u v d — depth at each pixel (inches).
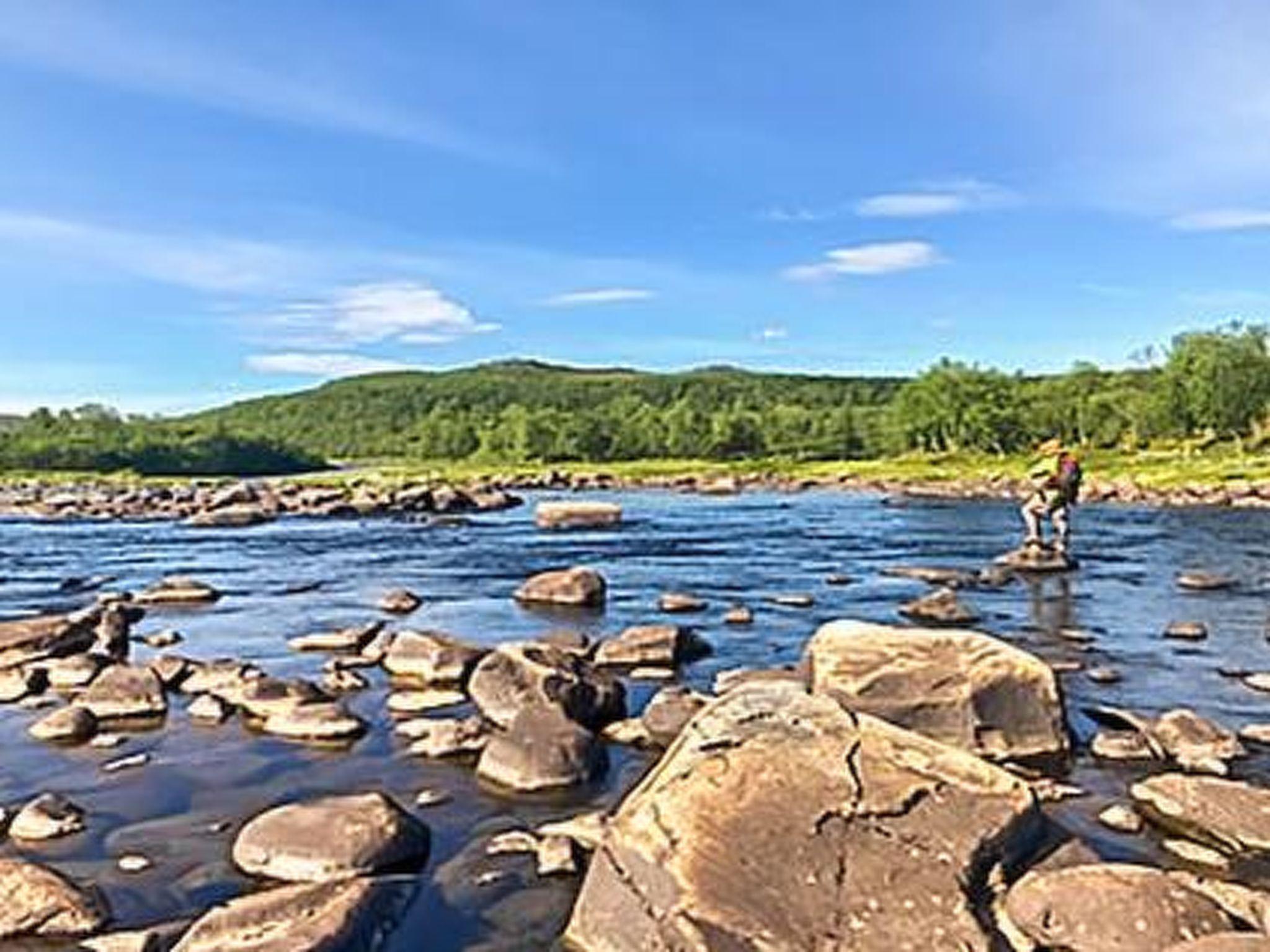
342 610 1098.7
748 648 866.8
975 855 359.3
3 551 1784.0
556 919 386.9
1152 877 352.5
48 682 746.2
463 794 518.3
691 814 369.7
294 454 6658.5
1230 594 1155.9
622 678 753.6
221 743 606.5
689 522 2271.2
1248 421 4704.7
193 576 1407.5
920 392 5684.1
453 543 1863.9
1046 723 564.1
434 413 7800.2
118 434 6323.8
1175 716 591.2
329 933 348.8
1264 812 438.3
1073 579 1293.1
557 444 6269.7
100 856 446.3
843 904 340.2
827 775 382.9
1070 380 5935.0
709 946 331.0
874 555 1598.2
